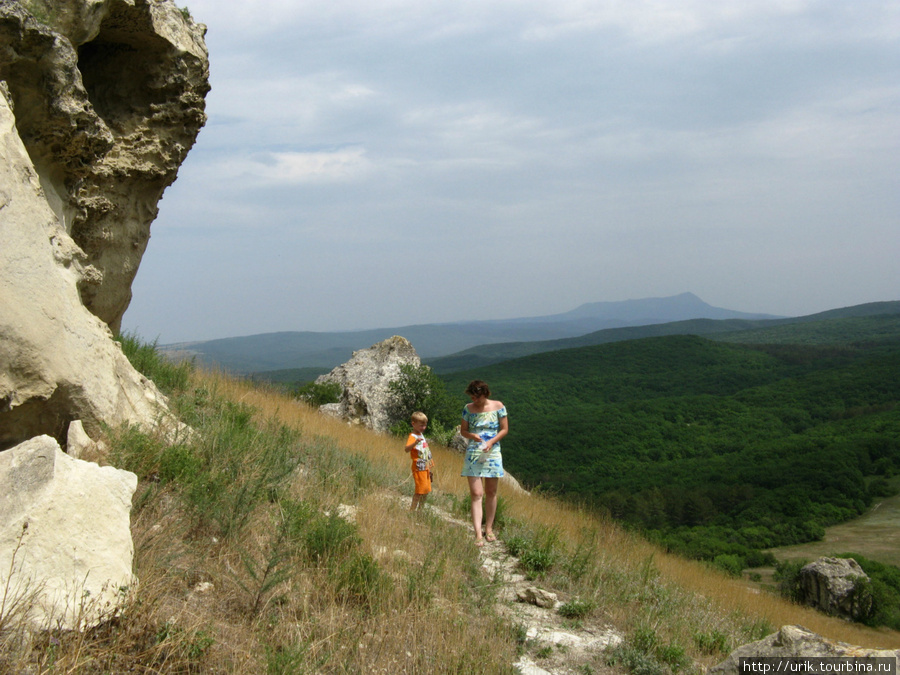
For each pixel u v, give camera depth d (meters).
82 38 6.16
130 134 7.54
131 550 3.26
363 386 21.27
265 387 14.02
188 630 3.11
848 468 60.22
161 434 5.54
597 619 5.39
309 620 3.73
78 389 4.66
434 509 7.91
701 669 4.83
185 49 7.73
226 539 4.48
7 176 4.45
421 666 3.63
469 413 6.95
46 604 2.68
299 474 6.70
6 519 2.92
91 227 7.12
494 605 4.98
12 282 4.27
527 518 8.88
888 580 33.69
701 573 10.68
